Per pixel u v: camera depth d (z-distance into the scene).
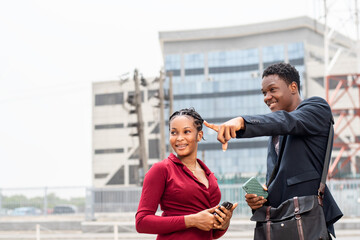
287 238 2.58
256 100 64.62
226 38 73.69
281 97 2.87
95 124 62.12
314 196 2.63
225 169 63.22
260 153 62.66
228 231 17.73
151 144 60.53
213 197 3.00
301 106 2.80
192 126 2.96
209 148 63.81
